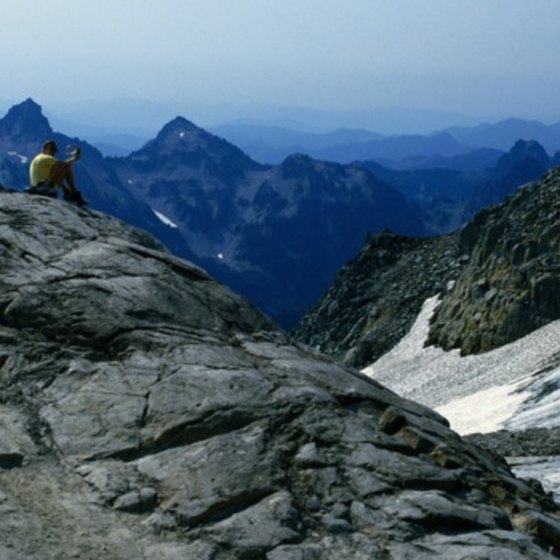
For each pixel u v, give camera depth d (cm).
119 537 1014
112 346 1432
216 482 1116
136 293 1566
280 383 1393
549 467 2852
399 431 1299
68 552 968
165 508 1072
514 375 6894
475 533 1052
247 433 1229
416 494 1119
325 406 1325
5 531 987
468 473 1224
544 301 7988
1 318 1479
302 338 14962
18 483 1102
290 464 1171
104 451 1182
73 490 1102
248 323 1661
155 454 1186
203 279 1741
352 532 1042
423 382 8294
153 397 1298
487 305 8712
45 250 1659
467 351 8531
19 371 1359
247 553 997
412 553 1001
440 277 12588
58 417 1253
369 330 12425
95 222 1856
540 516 1152
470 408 6106
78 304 1498
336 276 15562
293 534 1031
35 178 1933
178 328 1517
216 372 1379
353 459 1186
